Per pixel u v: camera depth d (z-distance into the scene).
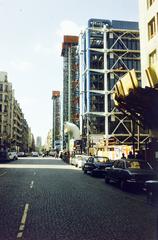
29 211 10.85
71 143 92.56
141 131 77.19
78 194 15.62
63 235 7.55
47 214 10.33
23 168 38.53
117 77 86.00
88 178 25.95
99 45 88.75
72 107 121.56
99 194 15.84
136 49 88.56
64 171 34.22
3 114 113.25
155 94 18.53
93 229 8.22
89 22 89.69
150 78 17.67
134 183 17.02
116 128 83.31
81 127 89.81
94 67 87.19
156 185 12.08
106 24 90.06
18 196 14.64
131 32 88.25
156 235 7.45
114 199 14.09
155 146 27.56
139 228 8.35
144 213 10.61
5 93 114.75
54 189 17.58
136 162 18.91
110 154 45.56
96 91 85.19
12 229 8.19
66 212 10.71
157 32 32.06
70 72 129.88
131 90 19.14
